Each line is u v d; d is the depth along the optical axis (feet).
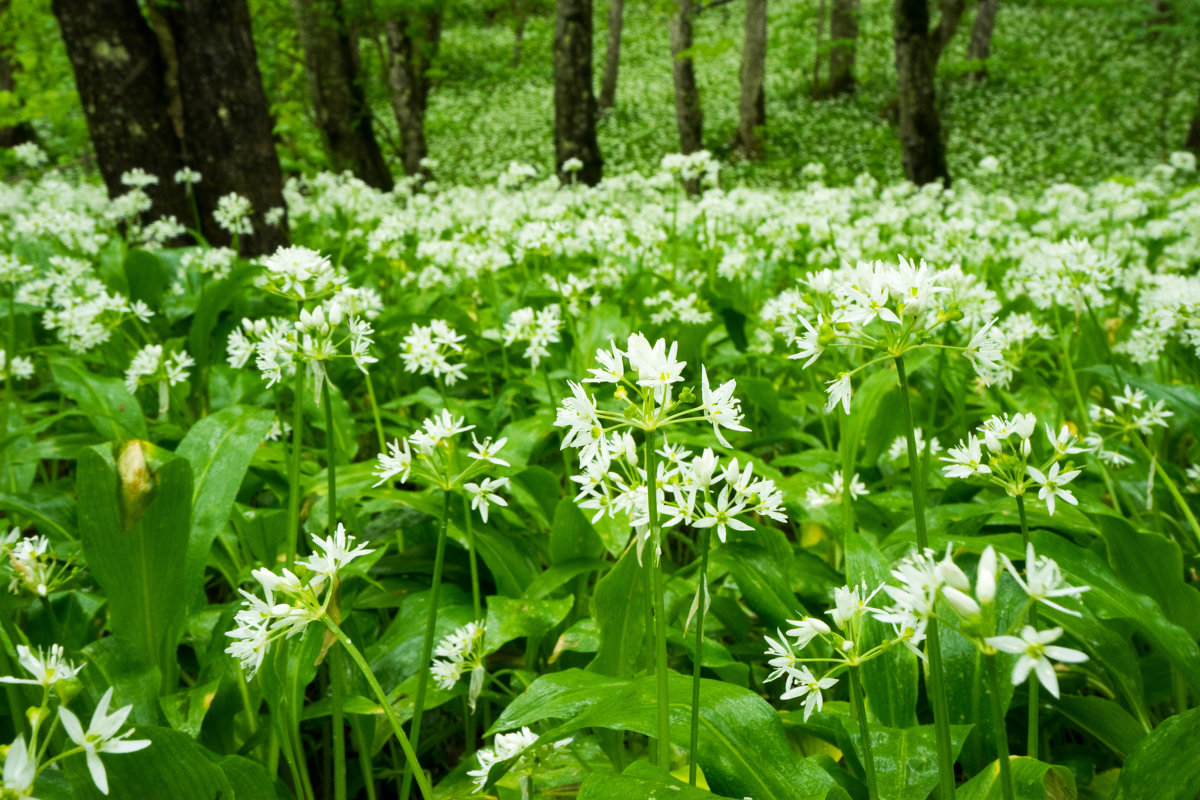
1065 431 5.28
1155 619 6.65
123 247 19.90
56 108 39.60
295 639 6.88
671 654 8.41
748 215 26.61
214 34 22.16
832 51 93.71
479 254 16.52
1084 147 69.10
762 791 5.14
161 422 12.85
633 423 4.73
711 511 4.86
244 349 8.36
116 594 7.00
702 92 102.68
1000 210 29.55
